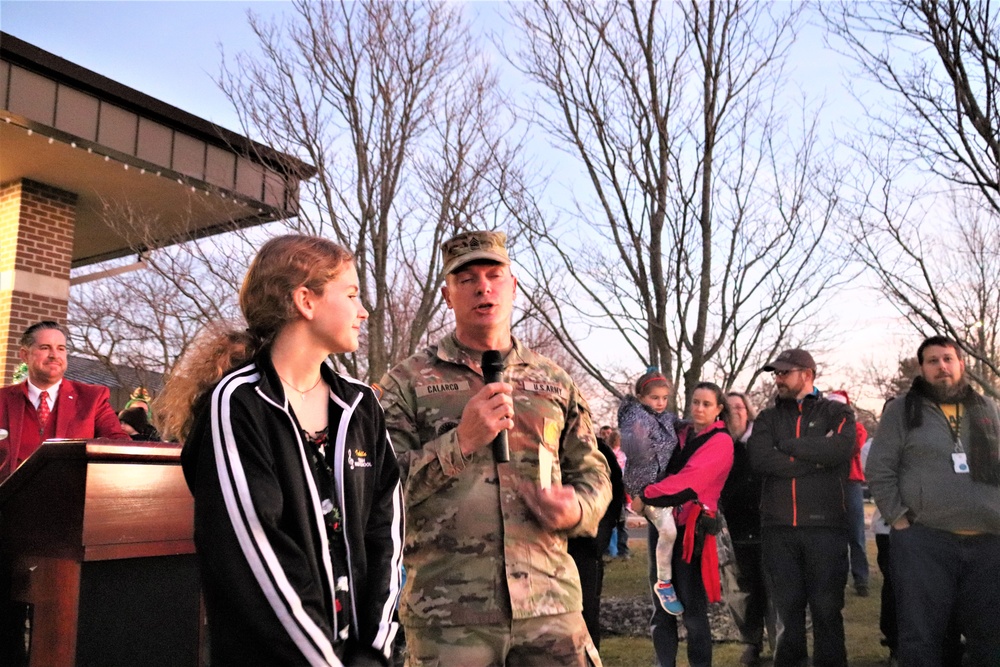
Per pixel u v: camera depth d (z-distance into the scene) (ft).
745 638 16.25
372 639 5.06
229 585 4.48
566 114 20.16
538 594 7.72
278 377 5.22
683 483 14.20
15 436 12.42
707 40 19.53
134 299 41.68
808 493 13.91
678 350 20.26
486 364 8.09
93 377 54.75
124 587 6.61
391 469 5.88
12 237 24.23
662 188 19.93
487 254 8.38
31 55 20.36
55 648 6.26
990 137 14.39
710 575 14.34
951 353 12.34
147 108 22.34
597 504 8.27
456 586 7.66
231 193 21.15
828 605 13.74
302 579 4.66
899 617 12.39
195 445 4.99
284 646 4.44
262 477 4.71
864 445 21.67
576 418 8.75
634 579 23.81
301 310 5.43
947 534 12.11
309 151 19.80
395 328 21.12
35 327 12.77
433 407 8.29
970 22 14.14
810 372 14.51
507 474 7.98
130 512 6.60
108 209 24.30
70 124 21.18
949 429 12.25
